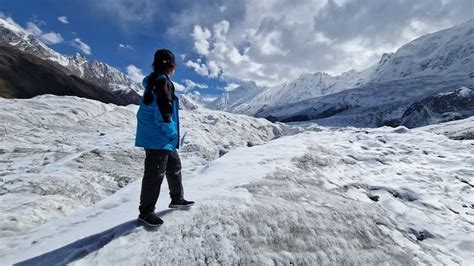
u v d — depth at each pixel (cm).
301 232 522
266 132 6412
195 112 7031
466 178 923
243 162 812
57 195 938
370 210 649
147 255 432
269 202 574
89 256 432
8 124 2634
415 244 588
